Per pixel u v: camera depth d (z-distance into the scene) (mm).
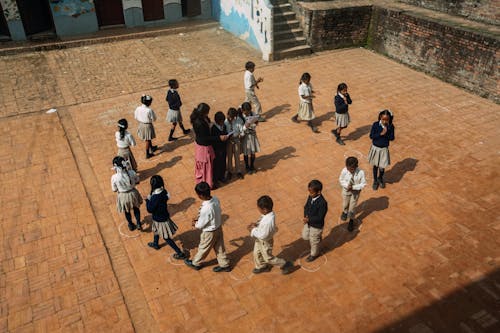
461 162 8977
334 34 14938
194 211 7719
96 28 16219
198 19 17828
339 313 5723
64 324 5617
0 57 14250
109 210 7770
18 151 9492
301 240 7039
